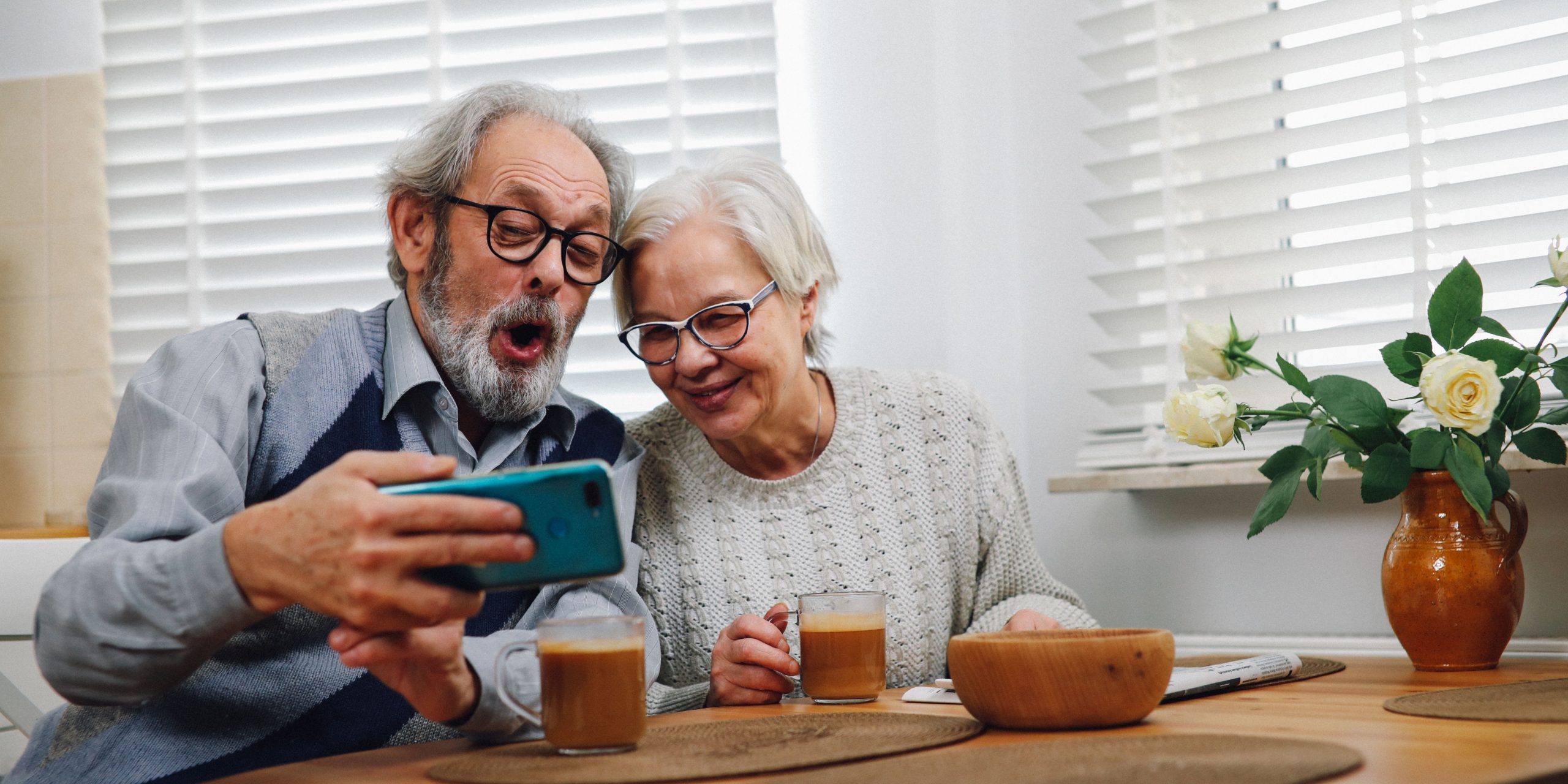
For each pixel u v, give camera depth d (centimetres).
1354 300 162
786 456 142
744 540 137
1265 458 164
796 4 202
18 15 226
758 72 196
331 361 118
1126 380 184
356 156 209
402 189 123
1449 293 116
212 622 83
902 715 95
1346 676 113
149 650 85
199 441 105
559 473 74
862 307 197
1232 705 95
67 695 90
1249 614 169
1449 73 155
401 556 75
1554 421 115
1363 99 162
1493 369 107
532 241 119
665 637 136
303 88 210
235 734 104
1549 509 147
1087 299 188
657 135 199
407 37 207
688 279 124
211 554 82
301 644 109
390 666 87
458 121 121
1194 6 175
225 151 213
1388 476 115
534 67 203
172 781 98
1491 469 116
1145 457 175
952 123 197
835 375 147
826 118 200
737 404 127
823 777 71
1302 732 81
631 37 201
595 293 198
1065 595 153
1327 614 163
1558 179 147
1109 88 180
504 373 119
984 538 149
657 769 74
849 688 106
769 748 81
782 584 135
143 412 107
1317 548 164
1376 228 166
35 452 220
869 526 139
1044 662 84
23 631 142
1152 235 177
